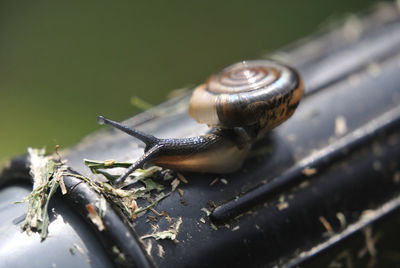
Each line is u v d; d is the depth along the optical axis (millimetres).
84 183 104
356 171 117
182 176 110
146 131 119
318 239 112
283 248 109
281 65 120
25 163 110
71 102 244
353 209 116
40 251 100
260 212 110
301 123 120
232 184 111
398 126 122
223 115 114
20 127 231
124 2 304
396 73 129
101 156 113
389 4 159
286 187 112
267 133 119
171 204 107
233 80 117
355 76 129
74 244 100
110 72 259
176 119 122
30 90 253
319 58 138
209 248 105
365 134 120
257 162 114
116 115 234
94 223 101
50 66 266
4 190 111
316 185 114
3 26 295
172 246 103
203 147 112
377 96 125
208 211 107
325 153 116
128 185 108
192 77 253
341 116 122
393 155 120
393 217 118
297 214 111
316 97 125
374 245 118
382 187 118
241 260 106
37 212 103
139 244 101
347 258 116
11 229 102
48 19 297
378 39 140
